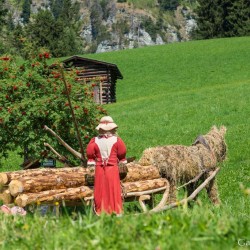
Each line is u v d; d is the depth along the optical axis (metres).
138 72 102.44
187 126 48.47
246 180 26.80
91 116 22.84
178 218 9.88
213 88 70.38
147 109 60.12
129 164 17.48
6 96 22.36
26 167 21.23
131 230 9.39
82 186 15.60
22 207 14.48
